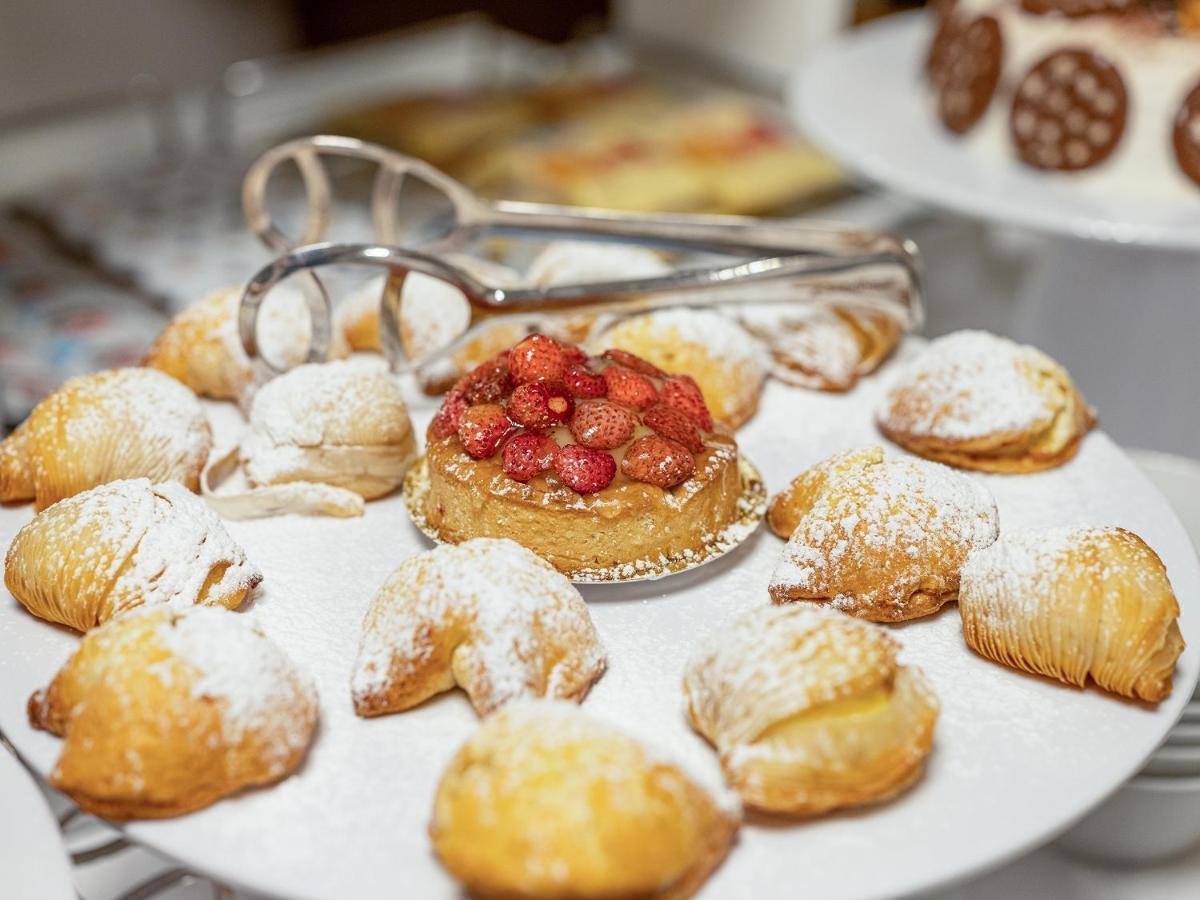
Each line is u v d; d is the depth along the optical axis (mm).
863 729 369
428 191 778
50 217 749
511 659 392
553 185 810
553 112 915
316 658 418
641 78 991
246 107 856
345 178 794
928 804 374
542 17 1151
